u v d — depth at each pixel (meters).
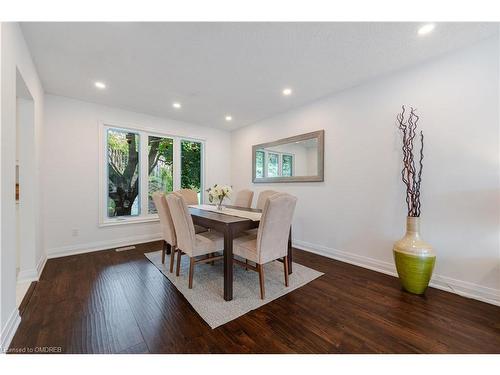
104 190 3.64
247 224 2.20
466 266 2.08
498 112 1.91
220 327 1.63
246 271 2.70
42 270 2.66
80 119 3.39
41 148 2.85
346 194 3.04
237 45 2.05
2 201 1.37
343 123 3.07
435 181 2.25
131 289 2.20
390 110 2.59
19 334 1.53
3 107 1.39
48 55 2.20
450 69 2.15
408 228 2.23
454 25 1.78
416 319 1.73
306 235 3.58
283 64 2.39
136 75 2.62
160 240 4.06
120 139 3.88
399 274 2.20
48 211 3.11
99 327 1.62
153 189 4.24
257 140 4.60
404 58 2.27
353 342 1.49
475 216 2.03
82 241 3.40
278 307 1.90
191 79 2.73
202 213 2.72
